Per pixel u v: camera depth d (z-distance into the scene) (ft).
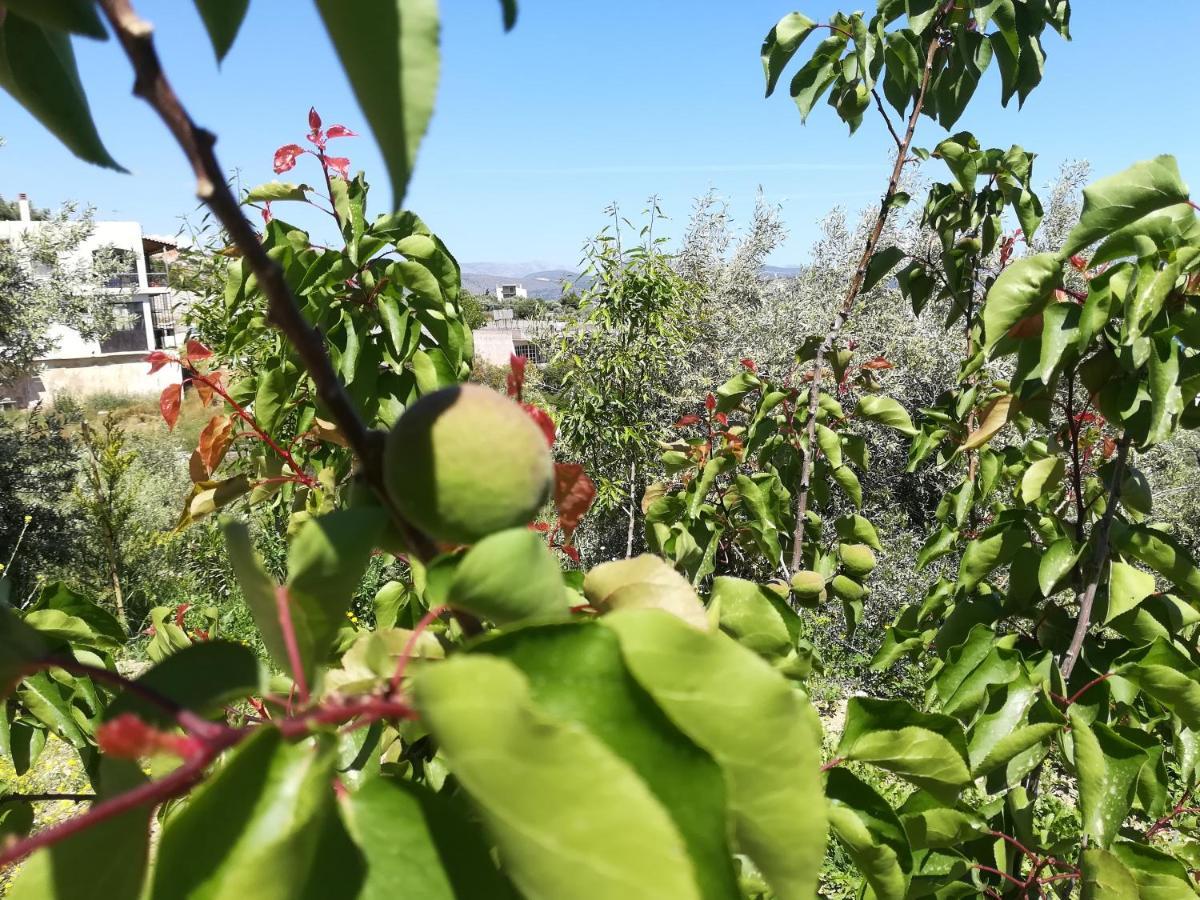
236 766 1.98
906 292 14.06
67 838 2.05
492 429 2.97
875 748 5.12
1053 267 7.50
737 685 2.34
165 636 8.54
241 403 12.36
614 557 32.24
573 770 1.75
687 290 32.86
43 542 38.01
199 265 31.63
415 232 11.21
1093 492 10.77
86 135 2.94
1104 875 6.70
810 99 13.87
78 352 96.73
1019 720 7.54
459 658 1.80
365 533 2.54
